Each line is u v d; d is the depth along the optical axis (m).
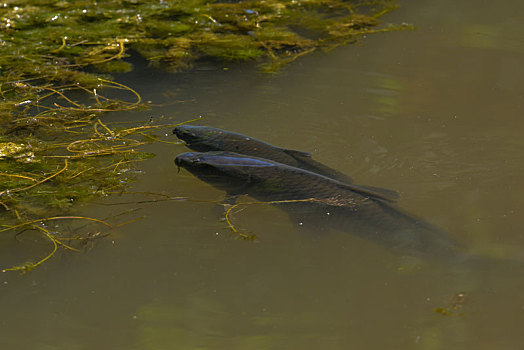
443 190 6.05
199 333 4.54
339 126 7.46
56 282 5.07
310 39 10.15
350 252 5.18
